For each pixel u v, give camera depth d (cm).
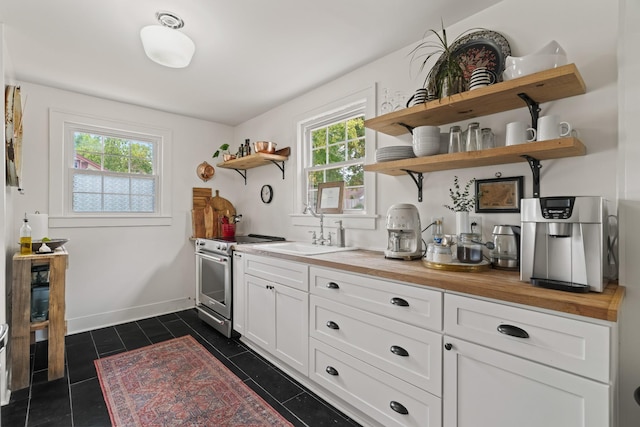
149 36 183
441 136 186
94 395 194
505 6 169
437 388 133
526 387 108
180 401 188
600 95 140
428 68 202
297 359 208
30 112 272
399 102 208
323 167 291
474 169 181
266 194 354
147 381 210
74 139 300
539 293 108
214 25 190
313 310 195
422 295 138
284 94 300
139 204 338
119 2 168
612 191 136
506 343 113
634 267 125
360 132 265
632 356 125
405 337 145
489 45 173
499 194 170
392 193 225
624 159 128
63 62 235
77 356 246
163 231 349
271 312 232
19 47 213
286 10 176
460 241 161
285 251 236
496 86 144
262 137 358
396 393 148
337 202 272
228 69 248
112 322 316
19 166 219
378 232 234
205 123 381
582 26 145
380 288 156
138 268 332
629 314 125
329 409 182
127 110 324
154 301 343
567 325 100
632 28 126
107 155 319
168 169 352
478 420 120
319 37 204
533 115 154
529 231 124
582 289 109
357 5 172
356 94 248
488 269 154
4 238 189
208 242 318
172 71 251
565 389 100
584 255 112
